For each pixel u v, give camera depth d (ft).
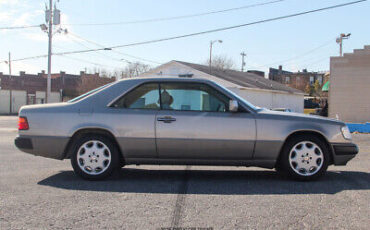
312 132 20.65
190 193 17.72
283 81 287.48
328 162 20.52
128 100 20.75
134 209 15.11
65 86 207.41
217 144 20.02
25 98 194.39
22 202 16.06
